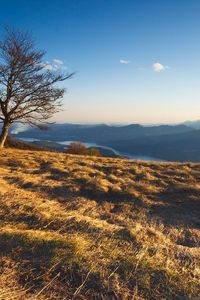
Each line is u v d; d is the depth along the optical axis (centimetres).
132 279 538
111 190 1252
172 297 499
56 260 571
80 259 579
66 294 493
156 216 1029
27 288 498
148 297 496
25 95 2542
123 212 1053
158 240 762
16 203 932
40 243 636
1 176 1358
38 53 2514
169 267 591
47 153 2316
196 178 1529
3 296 470
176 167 1777
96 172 1540
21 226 768
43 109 2589
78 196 1174
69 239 663
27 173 1487
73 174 1454
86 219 828
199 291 518
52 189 1212
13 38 2475
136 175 1541
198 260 643
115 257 608
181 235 863
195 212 1095
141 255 623
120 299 488
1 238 651
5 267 550
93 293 498
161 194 1274
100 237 712
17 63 2438
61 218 818
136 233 765
